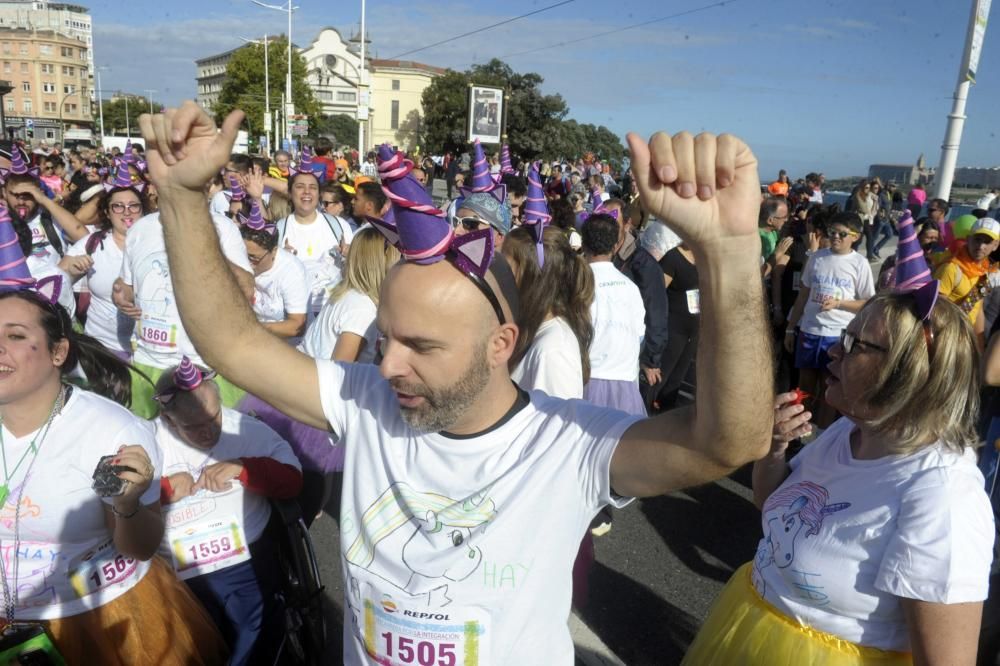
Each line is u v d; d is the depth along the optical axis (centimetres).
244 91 5197
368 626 147
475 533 137
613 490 136
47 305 193
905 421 166
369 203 584
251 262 449
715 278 107
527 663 139
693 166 102
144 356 400
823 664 170
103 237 481
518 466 138
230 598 260
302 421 162
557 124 4425
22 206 551
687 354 582
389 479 147
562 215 743
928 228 721
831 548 171
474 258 126
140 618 213
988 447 359
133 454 185
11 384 183
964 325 165
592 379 373
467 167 1602
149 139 136
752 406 110
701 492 480
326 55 7606
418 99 7381
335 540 405
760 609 188
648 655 319
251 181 729
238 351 153
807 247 654
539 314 269
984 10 1016
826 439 192
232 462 252
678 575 384
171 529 249
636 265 507
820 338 548
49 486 194
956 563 152
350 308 361
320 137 1261
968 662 153
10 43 11231
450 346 127
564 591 143
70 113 11756
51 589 200
